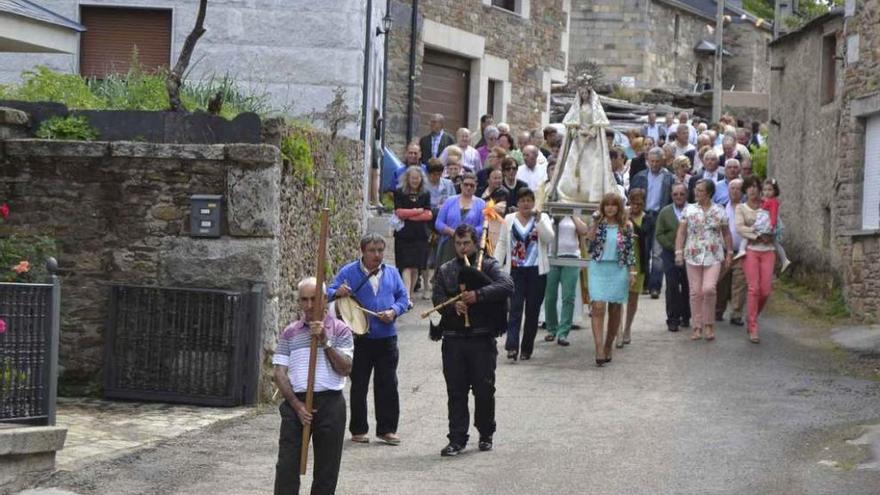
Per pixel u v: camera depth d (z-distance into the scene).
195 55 26.25
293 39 26.17
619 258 19.62
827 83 27.27
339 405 11.88
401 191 23.61
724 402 17.36
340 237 22.00
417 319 23.02
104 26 26.39
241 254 17.17
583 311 24.41
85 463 13.43
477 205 20.81
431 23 36.03
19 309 13.13
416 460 14.44
